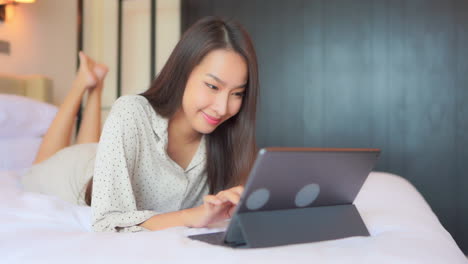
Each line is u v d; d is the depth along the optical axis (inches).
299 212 32.8
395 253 30.1
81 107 134.0
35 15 131.7
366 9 146.4
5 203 45.7
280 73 154.4
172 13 165.2
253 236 29.7
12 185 65.5
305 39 152.3
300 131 151.9
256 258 27.9
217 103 42.5
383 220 40.7
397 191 57.6
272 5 155.9
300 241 31.6
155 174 48.5
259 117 155.9
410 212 45.9
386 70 144.1
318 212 34.0
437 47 139.7
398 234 36.7
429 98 139.9
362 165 33.9
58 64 138.4
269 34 156.0
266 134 155.2
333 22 149.5
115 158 42.2
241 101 46.1
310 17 151.9
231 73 41.9
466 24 137.3
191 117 44.5
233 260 27.5
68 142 84.4
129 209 42.3
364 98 145.9
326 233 33.4
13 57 125.8
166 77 46.0
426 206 55.5
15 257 31.0
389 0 144.2
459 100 137.4
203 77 42.3
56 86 137.7
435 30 139.9
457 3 138.1
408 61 142.1
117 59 156.3
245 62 42.6
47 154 82.0
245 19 158.7
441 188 137.7
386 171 142.9
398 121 142.5
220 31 42.3
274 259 27.7
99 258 28.7
